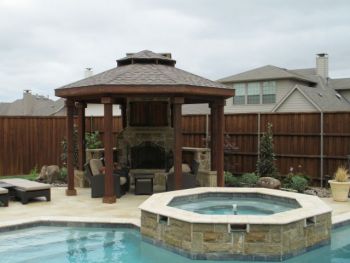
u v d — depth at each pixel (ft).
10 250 24.25
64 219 29.35
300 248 23.07
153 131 43.50
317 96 77.92
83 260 22.65
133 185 43.78
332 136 44.06
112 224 28.71
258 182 42.39
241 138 50.42
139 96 35.76
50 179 47.85
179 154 35.50
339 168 40.04
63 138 57.16
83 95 36.58
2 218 29.76
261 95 84.99
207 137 50.16
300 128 46.37
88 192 40.91
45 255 23.41
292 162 47.11
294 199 29.71
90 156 46.14
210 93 36.29
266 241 21.74
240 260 21.90
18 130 54.03
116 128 57.47
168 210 24.75
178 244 23.07
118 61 43.01
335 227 28.94
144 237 25.76
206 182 42.57
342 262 22.29
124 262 22.30
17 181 38.75
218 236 21.91
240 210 30.48
